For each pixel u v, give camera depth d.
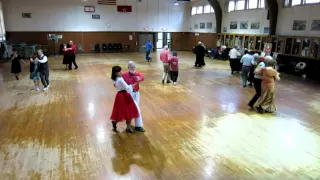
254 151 4.02
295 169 3.53
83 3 17.91
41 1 16.95
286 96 7.32
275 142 4.34
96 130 4.79
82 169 3.48
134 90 4.71
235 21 15.23
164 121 5.27
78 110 5.89
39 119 5.31
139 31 19.72
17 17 16.62
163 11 19.98
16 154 3.86
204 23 18.47
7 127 4.89
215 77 9.98
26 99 6.78
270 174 3.40
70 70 11.30
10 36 16.75
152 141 4.35
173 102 6.60
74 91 7.61
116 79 4.46
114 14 18.83
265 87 5.75
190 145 4.21
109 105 6.27
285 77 10.20
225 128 4.93
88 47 18.75
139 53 19.11
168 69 8.62
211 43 17.77
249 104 6.16
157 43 20.50
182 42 21.11
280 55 11.86
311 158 3.83
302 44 10.62
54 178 3.26
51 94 7.28
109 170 3.46
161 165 3.60
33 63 7.49
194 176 3.33
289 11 11.45
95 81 9.02
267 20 12.80
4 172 3.38
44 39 17.52
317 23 10.14
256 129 4.88
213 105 6.37
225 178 3.29
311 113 5.85
